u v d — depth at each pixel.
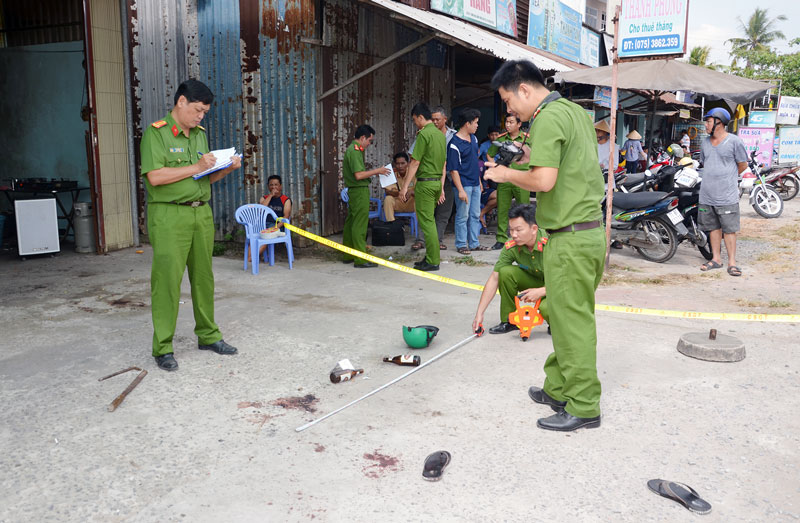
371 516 2.50
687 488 2.67
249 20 8.11
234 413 3.42
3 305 5.51
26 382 3.81
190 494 2.65
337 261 7.60
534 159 2.94
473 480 2.76
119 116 7.85
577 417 3.22
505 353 4.34
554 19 15.32
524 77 3.08
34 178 8.16
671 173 7.91
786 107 22.59
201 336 4.36
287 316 5.23
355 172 7.00
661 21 6.60
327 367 4.11
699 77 8.27
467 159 7.89
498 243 8.35
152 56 8.56
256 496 2.64
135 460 2.92
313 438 3.14
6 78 8.76
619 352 4.38
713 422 3.33
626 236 9.21
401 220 8.66
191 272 4.21
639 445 3.08
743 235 9.77
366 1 6.91
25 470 2.82
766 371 4.04
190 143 4.02
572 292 3.10
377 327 4.94
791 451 3.03
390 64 9.79
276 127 8.25
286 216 7.68
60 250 7.99
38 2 8.39
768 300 5.86
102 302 5.64
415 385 3.80
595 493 2.67
